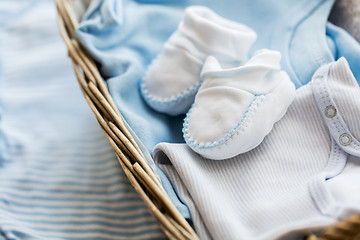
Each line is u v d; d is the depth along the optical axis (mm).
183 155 710
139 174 675
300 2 967
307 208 643
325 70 762
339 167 716
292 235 584
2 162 1016
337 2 966
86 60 868
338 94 727
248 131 686
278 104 726
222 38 784
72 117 1115
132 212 871
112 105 791
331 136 747
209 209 649
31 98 1163
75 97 1165
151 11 998
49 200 934
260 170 733
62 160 1008
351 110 714
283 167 741
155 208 636
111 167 948
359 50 823
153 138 829
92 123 1078
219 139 690
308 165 740
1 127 1068
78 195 931
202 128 715
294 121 775
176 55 832
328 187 652
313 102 763
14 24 1336
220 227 632
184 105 844
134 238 836
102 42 932
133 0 1032
